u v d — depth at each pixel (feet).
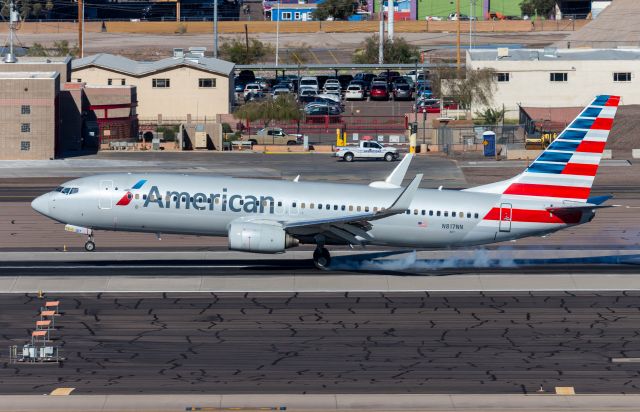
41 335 635.25
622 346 630.33
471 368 587.68
